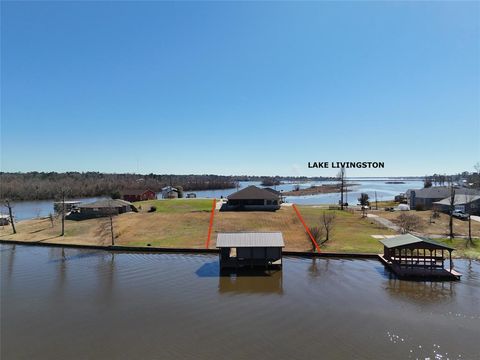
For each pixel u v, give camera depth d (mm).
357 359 20219
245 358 20453
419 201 86125
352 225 58906
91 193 160375
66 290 32375
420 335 23031
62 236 55781
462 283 32812
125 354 21094
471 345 21719
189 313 26812
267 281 34062
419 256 37250
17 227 64938
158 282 34281
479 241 46969
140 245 48625
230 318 25844
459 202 71000
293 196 164750
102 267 39906
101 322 25484
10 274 37531
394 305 27844
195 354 20969
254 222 60031
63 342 22625
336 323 24812
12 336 23547
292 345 21906
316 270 37344
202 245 48094
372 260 41031
